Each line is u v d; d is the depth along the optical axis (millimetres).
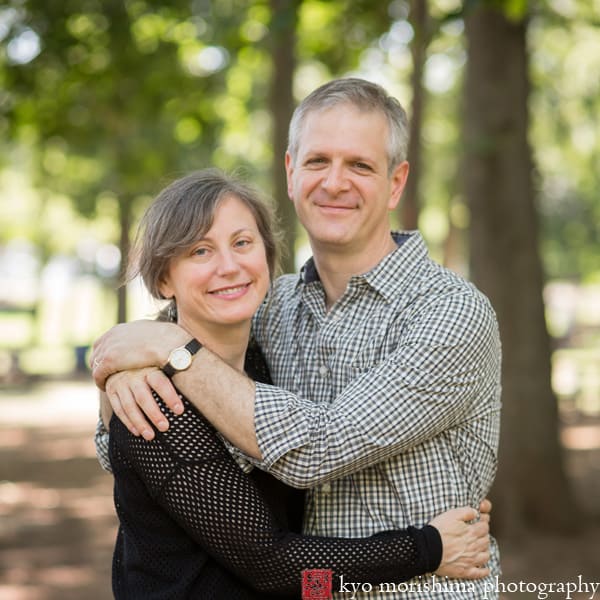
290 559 2232
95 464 11062
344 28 9133
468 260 7066
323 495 2471
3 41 8602
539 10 8086
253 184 2523
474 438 2529
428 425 2371
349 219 2592
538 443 6926
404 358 2367
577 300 33844
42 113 9438
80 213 16859
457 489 2479
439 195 17922
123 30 8852
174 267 2410
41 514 8352
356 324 2572
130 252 2504
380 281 2553
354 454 2297
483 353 2439
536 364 6938
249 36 8656
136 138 11219
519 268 6883
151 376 2270
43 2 8508
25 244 32812
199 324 2451
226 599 2281
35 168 15227
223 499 2211
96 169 14594
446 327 2381
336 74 9672
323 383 2600
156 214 2420
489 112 6793
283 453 2252
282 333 2748
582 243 21609
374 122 2598
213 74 9984
